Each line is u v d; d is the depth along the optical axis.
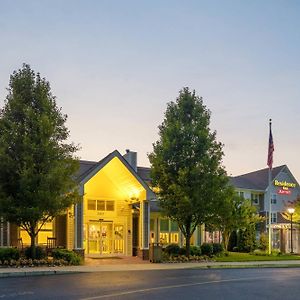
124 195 32.16
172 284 16.45
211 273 21.31
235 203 37.94
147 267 23.80
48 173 23.19
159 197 29.42
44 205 22.81
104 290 14.55
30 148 22.98
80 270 21.56
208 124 29.75
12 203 22.75
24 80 24.14
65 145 24.53
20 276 19.52
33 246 24.12
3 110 23.84
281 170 58.56
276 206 56.56
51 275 19.83
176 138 28.89
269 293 14.64
